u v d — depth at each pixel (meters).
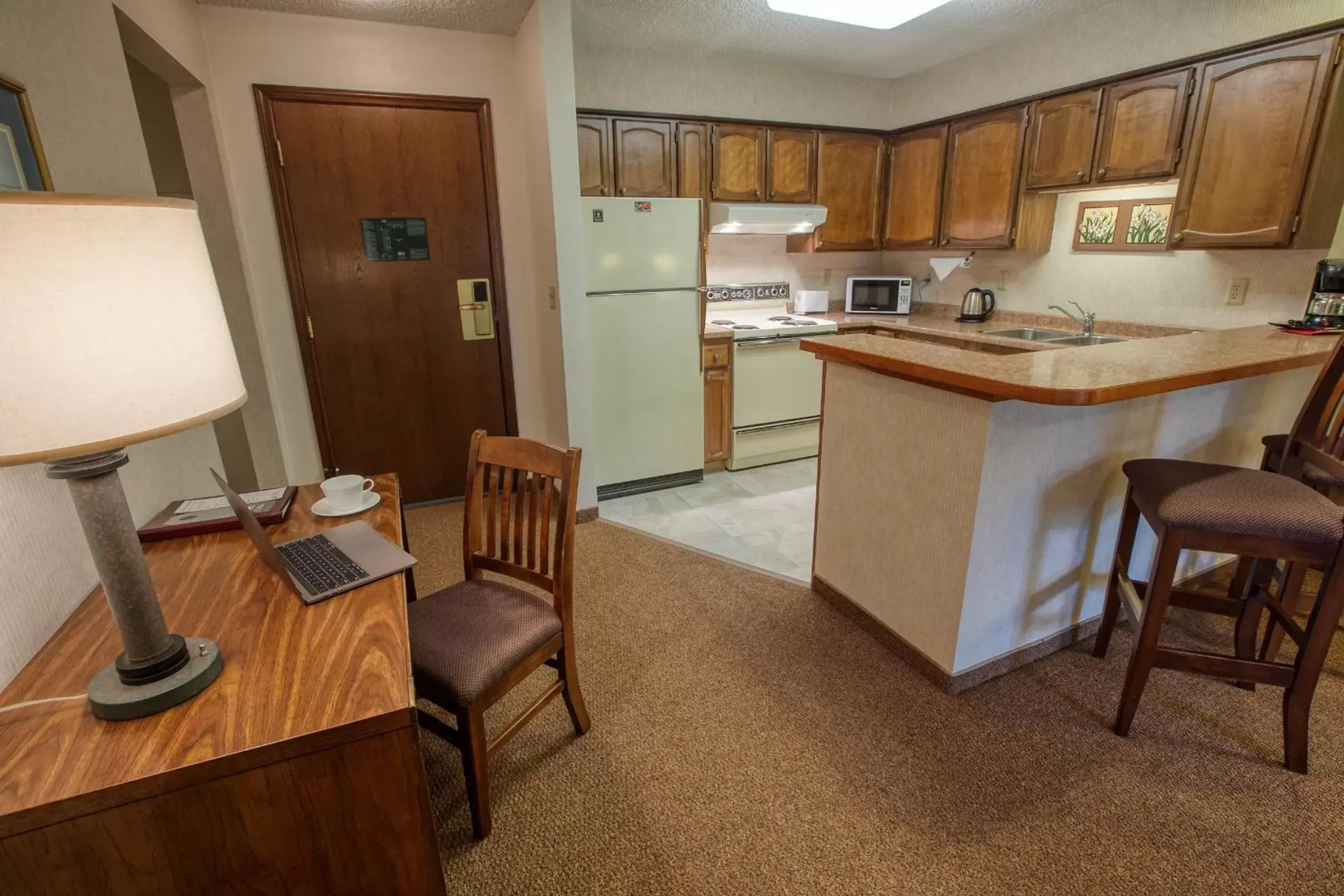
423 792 0.95
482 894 1.34
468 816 1.53
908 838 1.45
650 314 3.37
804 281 4.66
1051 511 1.90
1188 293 3.10
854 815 1.51
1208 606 1.88
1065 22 3.28
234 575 1.25
